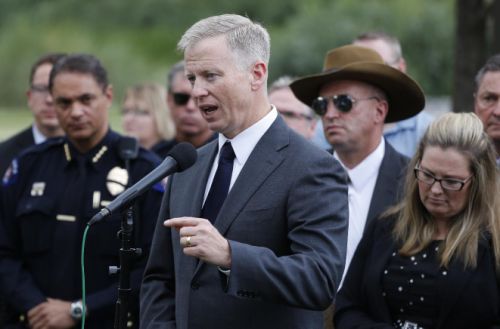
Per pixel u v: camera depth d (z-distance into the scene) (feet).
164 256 32.14
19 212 41.09
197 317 29.50
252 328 29.19
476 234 32.30
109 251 39.81
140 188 28.32
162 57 311.47
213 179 30.81
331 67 41.96
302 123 51.06
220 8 336.08
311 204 28.99
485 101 40.47
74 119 40.65
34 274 41.06
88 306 39.32
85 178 41.01
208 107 29.30
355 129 40.04
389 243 34.06
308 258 28.04
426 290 32.50
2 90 244.01
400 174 39.78
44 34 282.36
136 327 40.19
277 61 182.29
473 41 63.62
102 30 337.72
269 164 29.78
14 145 51.83
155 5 345.10
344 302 34.73
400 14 198.70
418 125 49.85
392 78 39.96
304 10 223.10
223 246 27.25
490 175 32.68
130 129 64.13
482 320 31.91
